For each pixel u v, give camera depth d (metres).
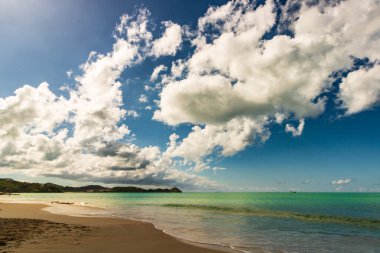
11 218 28.88
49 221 26.81
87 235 18.61
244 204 72.25
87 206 57.91
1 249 13.32
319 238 19.30
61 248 14.02
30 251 13.13
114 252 13.70
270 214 39.03
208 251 14.62
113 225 24.55
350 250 15.52
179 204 71.50
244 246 16.19
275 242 17.61
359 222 29.38
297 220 30.97
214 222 28.62
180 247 15.48
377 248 16.09
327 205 68.62
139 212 42.34
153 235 19.31
